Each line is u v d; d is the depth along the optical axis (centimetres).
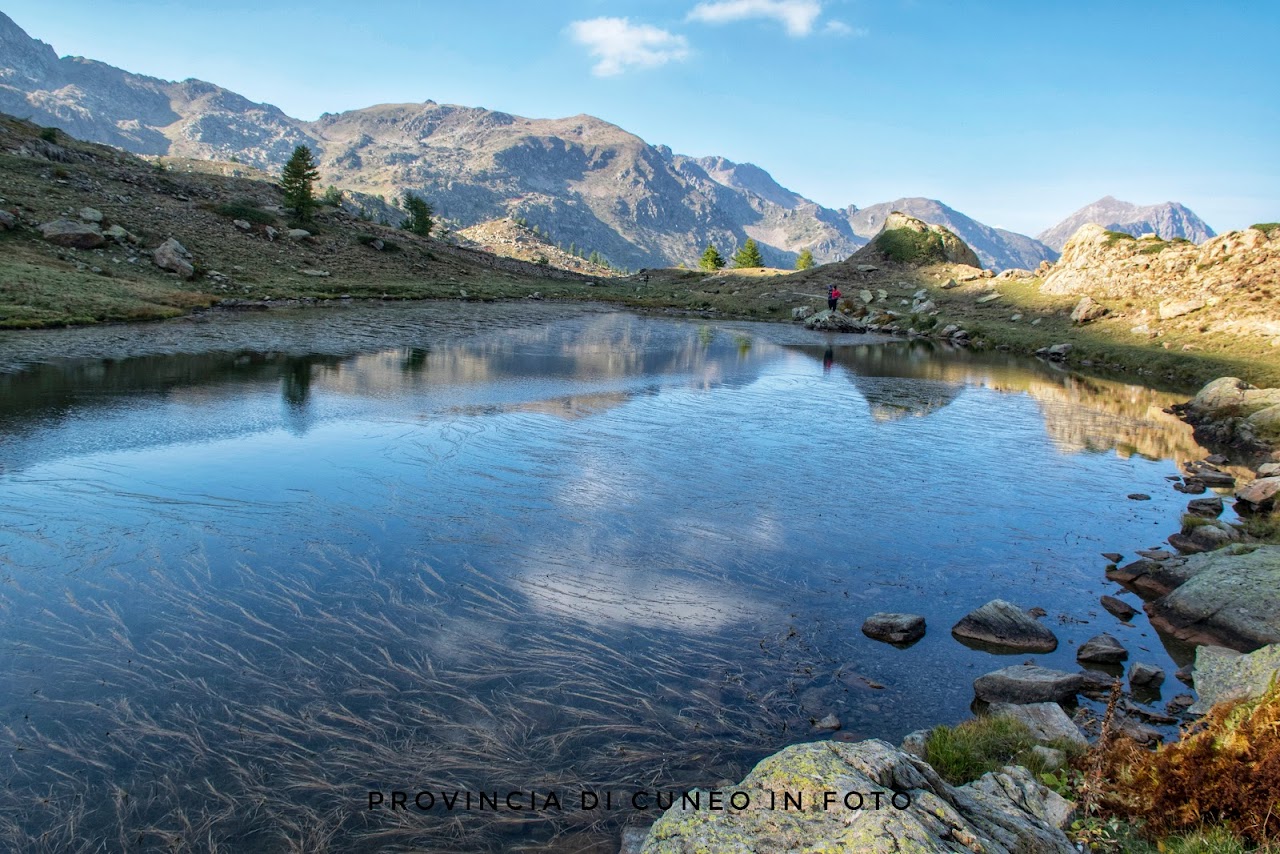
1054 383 3969
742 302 8012
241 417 2125
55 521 1314
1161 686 1027
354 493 1555
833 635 1114
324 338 3853
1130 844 623
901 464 2100
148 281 5050
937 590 1305
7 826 650
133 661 916
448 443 1975
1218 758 667
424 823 682
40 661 903
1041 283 7331
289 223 7950
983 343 5853
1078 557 1505
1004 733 841
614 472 1819
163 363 2884
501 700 882
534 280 9156
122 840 644
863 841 464
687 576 1271
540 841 669
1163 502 1906
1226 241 5797
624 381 3116
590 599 1160
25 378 2456
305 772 742
